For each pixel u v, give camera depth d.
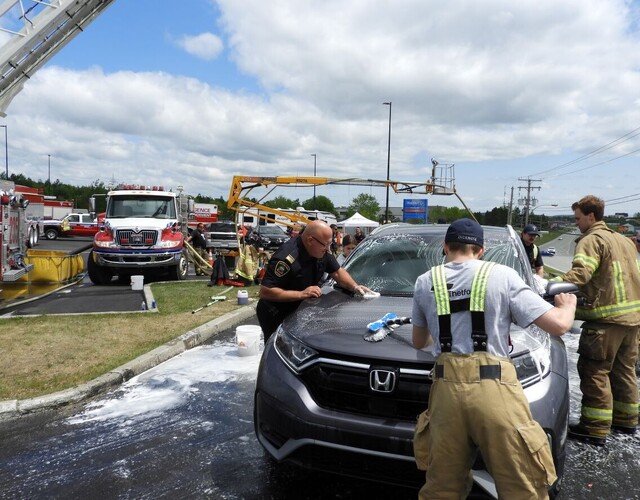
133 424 4.00
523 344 2.65
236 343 6.32
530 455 2.01
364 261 4.28
